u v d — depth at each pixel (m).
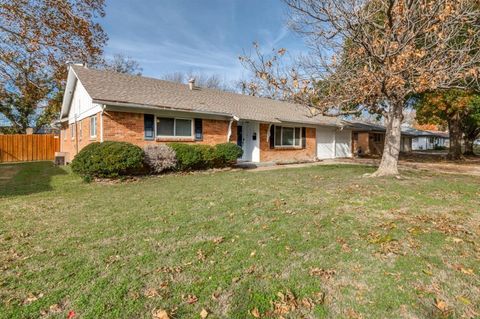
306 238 3.85
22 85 12.88
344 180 8.79
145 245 3.62
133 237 3.90
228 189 7.38
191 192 7.00
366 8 7.34
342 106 8.66
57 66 12.05
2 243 3.72
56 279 2.79
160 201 6.03
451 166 15.09
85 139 12.39
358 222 4.49
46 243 3.71
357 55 7.97
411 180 8.70
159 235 3.97
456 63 6.80
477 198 6.16
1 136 17.92
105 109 9.79
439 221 4.50
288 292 2.58
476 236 3.86
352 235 3.94
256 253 3.38
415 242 3.66
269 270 2.98
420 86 6.82
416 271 2.93
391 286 2.67
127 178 9.20
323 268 3.02
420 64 6.84
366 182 8.30
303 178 9.36
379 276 2.84
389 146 9.95
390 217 4.75
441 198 6.16
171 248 3.53
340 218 4.70
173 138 11.52
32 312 2.30
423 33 7.16
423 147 45.19
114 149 8.86
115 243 3.69
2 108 23.38
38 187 7.92
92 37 12.19
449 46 7.44
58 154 15.07
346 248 3.51
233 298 2.49
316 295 2.54
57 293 2.56
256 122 14.71
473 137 25.19
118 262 3.15
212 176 10.06
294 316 2.27
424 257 3.24
